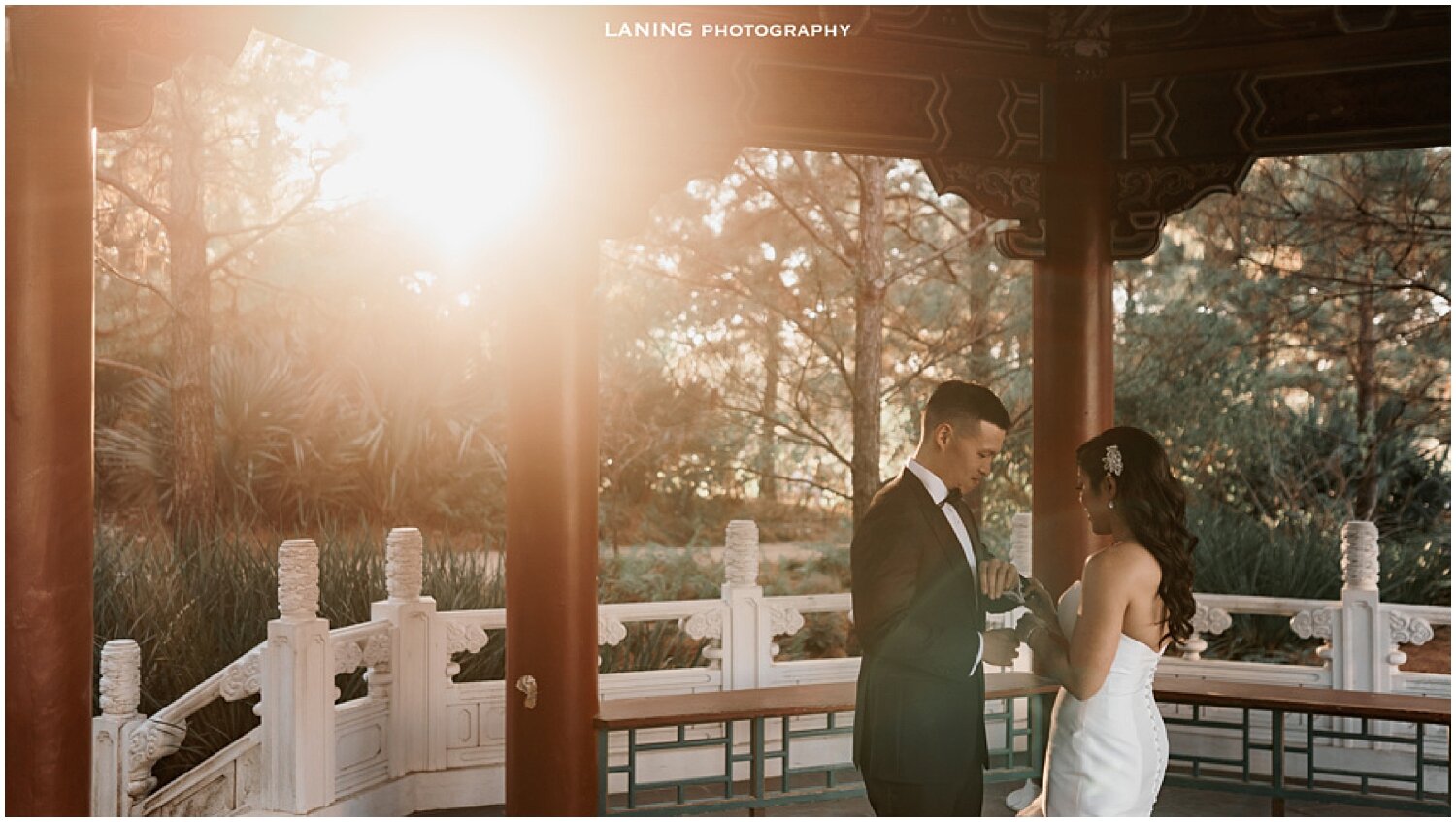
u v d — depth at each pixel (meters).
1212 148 5.32
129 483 11.27
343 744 4.98
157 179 11.39
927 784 3.46
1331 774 5.40
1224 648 8.46
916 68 5.21
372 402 11.88
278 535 11.04
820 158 10.85
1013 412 10.27
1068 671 3.37
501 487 11.93
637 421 11.23
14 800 3.76
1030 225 5.47
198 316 10.71
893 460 11.49
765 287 11.01
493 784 5.36
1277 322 10.27
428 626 5.33
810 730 5.28
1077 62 5.40
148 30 4.09
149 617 6.30
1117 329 10.45
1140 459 3.37
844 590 10.55
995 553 9.65
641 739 5.57
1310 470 10.11
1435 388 10.12
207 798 4.98
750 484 12.89
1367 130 5.13
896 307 11.00
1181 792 5.50
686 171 4.79
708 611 5.73
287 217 11.02
